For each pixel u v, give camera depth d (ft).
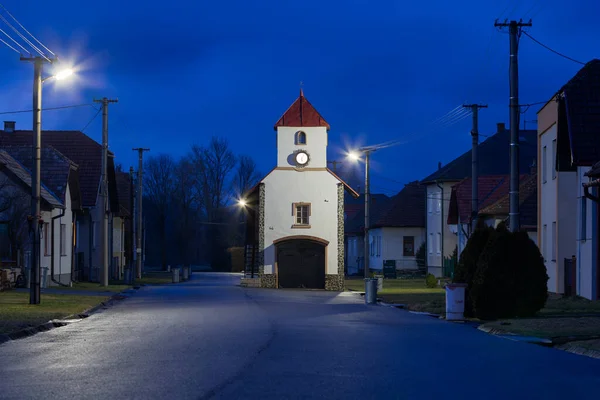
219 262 333.42
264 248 168.96
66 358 42.19
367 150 168.14
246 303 98.12
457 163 223.71
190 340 51.13
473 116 123.54
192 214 341.00
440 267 222.48
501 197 168.96
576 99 95.40
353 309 88.89
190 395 29.78
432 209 230.07
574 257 100.99
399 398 29.71
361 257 281.13
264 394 30.12
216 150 329.11
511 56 89.45
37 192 87.35
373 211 276.82
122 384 32.63
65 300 96.12
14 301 90.94
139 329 60.54
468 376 35.83
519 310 70.28
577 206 99.45
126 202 234.79
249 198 177.78
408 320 72.18
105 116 142.41
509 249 70.59
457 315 70.64
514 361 41.60
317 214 169.17
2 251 126.31
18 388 31.89
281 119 171.42
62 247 150.10
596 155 91.40
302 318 72.84
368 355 43.29
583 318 64.69
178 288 151.84
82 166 181.06
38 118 86.89
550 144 112.68
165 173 336.70
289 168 170.19
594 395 31.07
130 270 165.17
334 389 31.48
